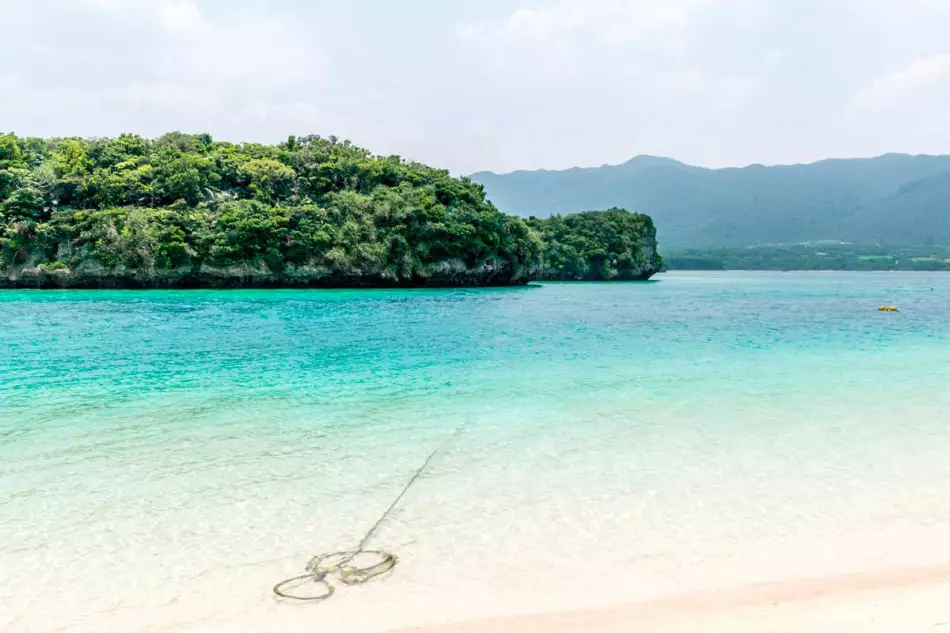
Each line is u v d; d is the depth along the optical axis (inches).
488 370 783.7
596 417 544.1
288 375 748.0
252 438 482.9
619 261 4975.4
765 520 335.0
